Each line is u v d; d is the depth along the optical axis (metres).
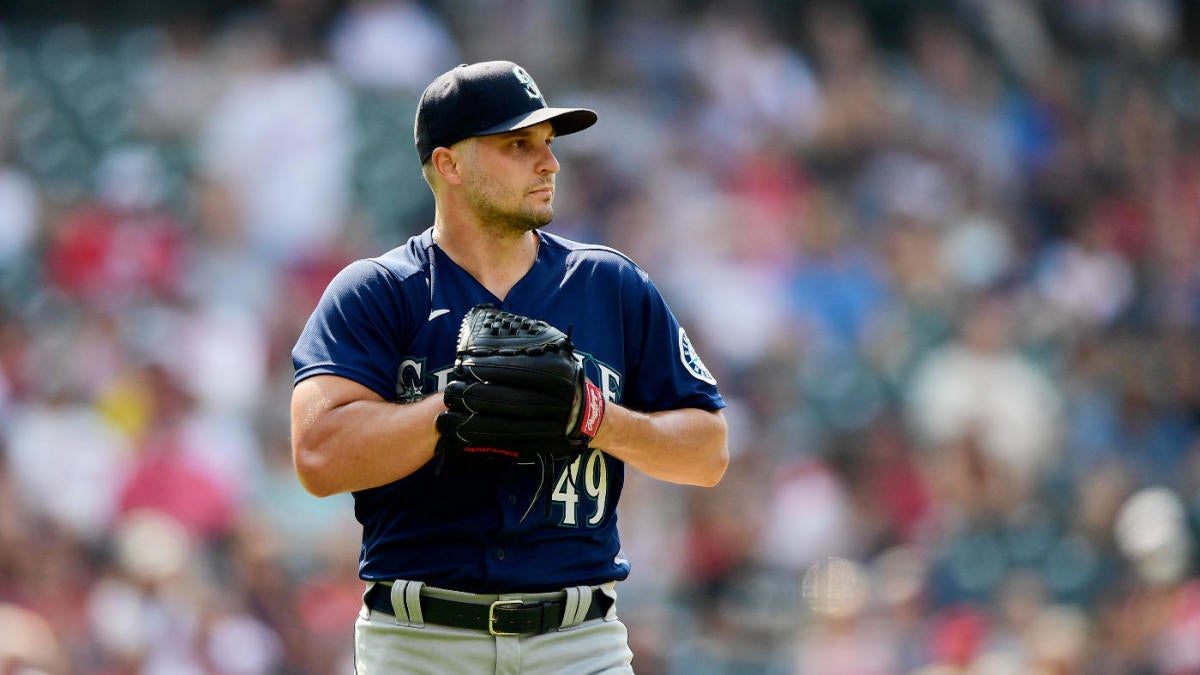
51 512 31.55
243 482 34.94
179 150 45.81
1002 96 57.97
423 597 12.18
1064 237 54.66
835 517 38.38
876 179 52.50
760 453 39.19
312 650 30.73
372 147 46.50
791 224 48.88
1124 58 62.25
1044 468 42.44
